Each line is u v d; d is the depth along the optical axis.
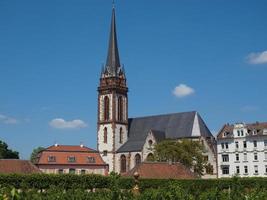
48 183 91.12
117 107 187.00
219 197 29.66
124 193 30.56
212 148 162.38
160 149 143.12
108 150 183.50
